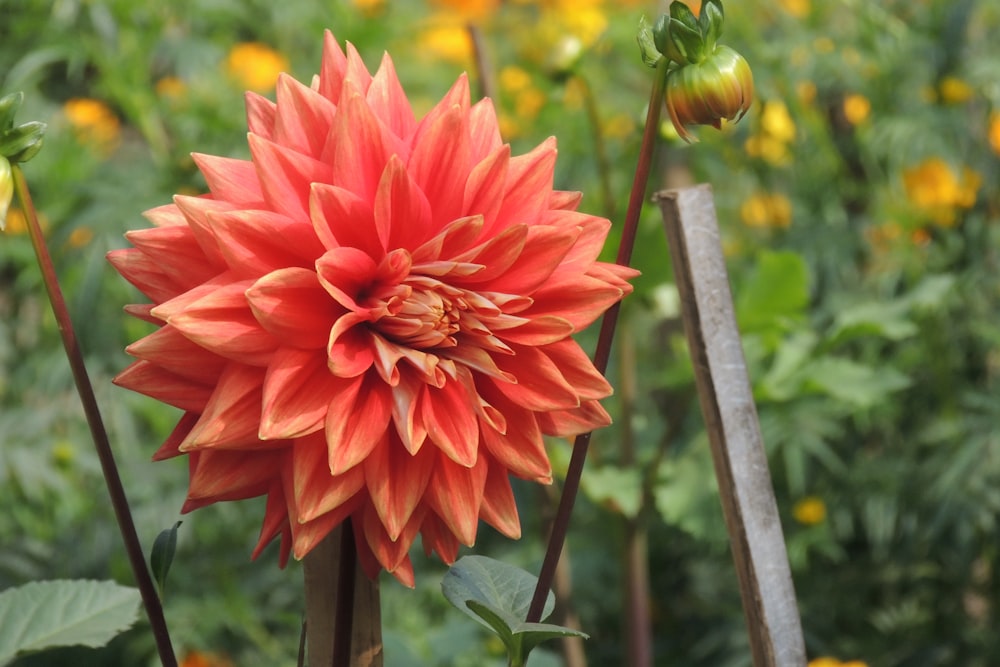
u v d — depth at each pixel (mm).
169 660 999
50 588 1141
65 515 2021
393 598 2021
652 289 1516
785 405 1855
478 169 957
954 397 1985
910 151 1988
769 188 2084
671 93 970
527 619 996
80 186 1993
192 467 966
